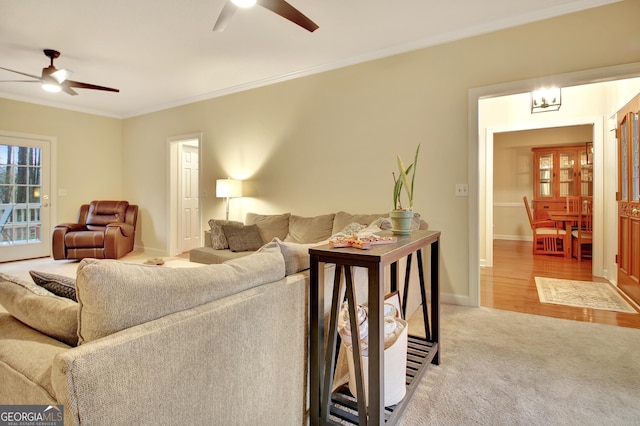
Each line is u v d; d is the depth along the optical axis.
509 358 2.11
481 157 4.89
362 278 1.84
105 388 0.75
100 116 5.91
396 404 1.52
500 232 7.81
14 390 0.90
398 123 3.46
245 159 4.60
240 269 1.20
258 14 2.79
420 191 3.35
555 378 1.88
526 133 7.33
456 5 2.69
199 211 5.12
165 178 5.56
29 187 5.14
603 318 2.78
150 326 0.87
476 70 3.07
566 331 2.51
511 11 2.79
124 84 4.51
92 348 0.74
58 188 5.42
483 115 4.83
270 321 1.25
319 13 2.79
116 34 3.14
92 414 0.73
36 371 0.88
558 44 2.74
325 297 1.55
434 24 2.99
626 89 3.39
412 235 1.90
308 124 4.06
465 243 3.15
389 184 3.54
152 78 4.29
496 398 1.70
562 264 4.98
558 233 5.62
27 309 1.11
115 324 0.83
